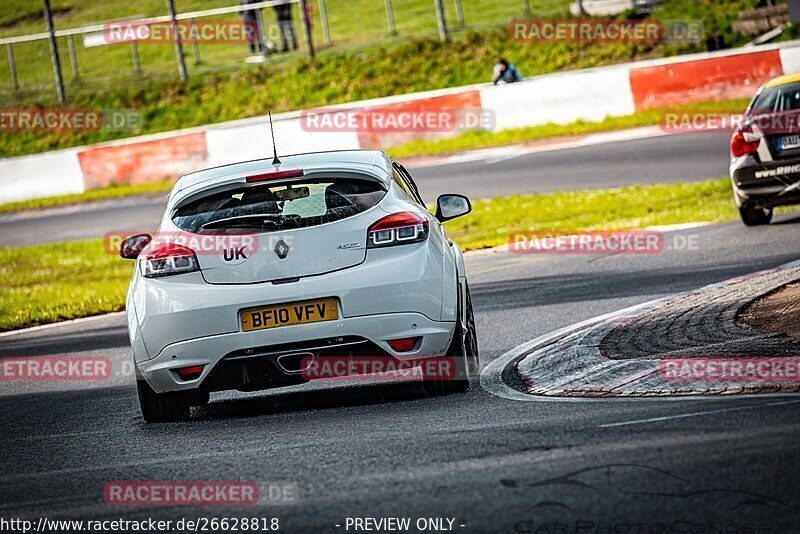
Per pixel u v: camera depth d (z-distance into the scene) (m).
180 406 26.17
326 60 128.75
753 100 52.22
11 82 143.88
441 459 18.66
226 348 24.58
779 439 17.55
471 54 123.44
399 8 147.88
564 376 25.75
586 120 95.00
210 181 25.91
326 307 24.48
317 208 25.09
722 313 30.30
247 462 20.28
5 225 92.88
